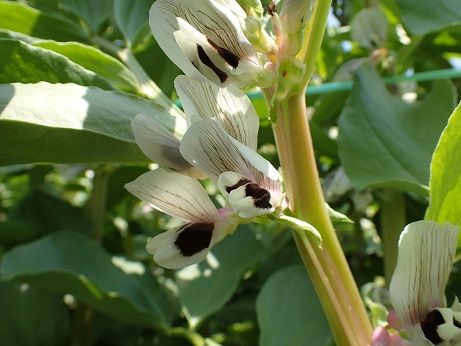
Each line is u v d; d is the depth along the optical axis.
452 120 0.12
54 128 0.13
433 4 0.22
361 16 0.25
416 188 0.19
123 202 0.32
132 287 0.24
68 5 0.22
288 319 0.20
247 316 0.26
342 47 0.31
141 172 0.28
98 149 0.14
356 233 0.26
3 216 0.35
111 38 0.24
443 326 0.11
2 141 0.13
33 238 0.28
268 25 0.14
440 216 0.13
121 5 0.21
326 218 0.13
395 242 0.23
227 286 0.23
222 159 0.11
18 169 0.31
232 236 0.24
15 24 0.21
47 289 0.25
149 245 0.12
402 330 0.11
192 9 0.12
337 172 0.24
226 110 0.12
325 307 0.13
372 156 0.20
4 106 0.12
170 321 0.24
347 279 0.13
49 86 0.13
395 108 0.21
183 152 0.11
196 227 0.12
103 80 0.15
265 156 0.26
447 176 0.12
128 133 0.14
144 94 0.18
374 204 0.27
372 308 0.14
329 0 0.12
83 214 0.29
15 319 0.25
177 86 0.12
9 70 0.15
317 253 0.12
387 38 0.26
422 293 0.11
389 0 0.26
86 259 0.23
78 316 0.26
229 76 0.12
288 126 0.12
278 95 0.12
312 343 0.19
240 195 0.11
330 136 0.25
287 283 0.21
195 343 0.24
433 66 0.28
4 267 0.22
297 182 0.12
